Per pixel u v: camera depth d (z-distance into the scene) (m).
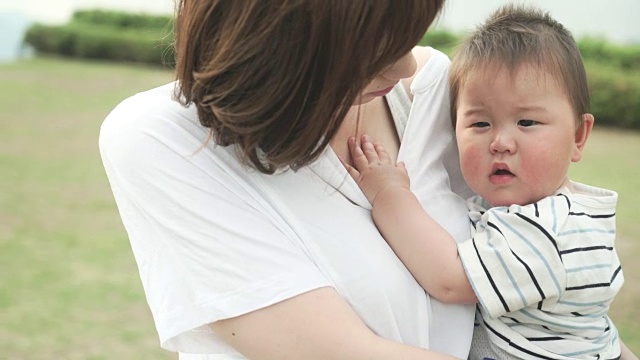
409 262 1.61
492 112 1.70
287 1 1.25
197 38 1.35
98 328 5.54
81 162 10.62
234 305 1.41
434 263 1.59
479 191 1.75
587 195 1.74
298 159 1.37
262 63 1.29
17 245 7.23
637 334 5.56
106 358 5.07
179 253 1.45
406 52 1.32
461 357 1.65
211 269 1.43
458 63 1.79
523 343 1.65
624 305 6.10
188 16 1.36
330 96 1.29
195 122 1.49
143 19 23.80
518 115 1.68
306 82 1.30
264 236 1.44
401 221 1.62
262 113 1.32
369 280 1.51
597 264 1.63
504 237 1.60
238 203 1.46
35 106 14.81
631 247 7.51
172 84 1.57
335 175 1.58
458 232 1.71
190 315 1.44
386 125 1.80
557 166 1.69
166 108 1.50
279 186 1.51
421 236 1.60
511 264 1.57
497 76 1.68
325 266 1.50
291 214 1.50
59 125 13.12
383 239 1.62
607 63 17.14
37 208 8.41
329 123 1.34
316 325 1.40
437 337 1.64
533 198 1.70
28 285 6.28
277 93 1.30
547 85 1.67
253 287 1.41
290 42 1.27
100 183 9.57
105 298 6.07
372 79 1.34
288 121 1.33
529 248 1.58
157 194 1.46
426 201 1.72
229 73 1.32
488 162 1.72
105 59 22.98
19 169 10.09
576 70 1.72
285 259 1.44
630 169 11.40
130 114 1.51
